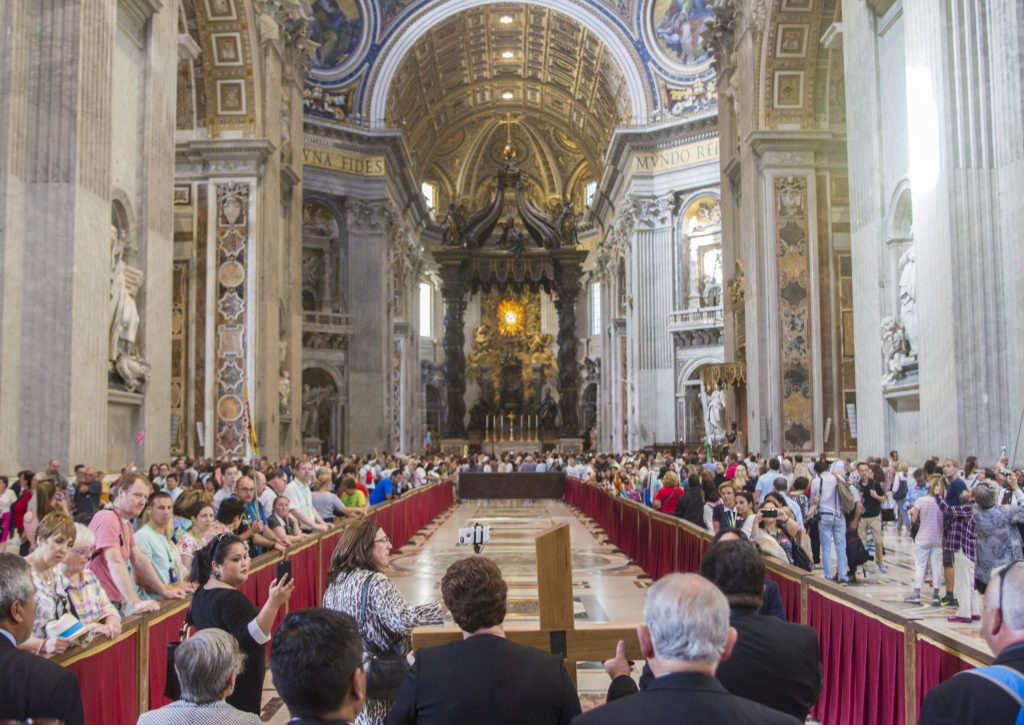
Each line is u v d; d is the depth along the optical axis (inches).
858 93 515.8
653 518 416.5
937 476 328.2
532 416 1877.5
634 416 1320.1
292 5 781.3
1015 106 376.5
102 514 195.5
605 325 1680.6
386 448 1315.2
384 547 157.1
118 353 430.9
